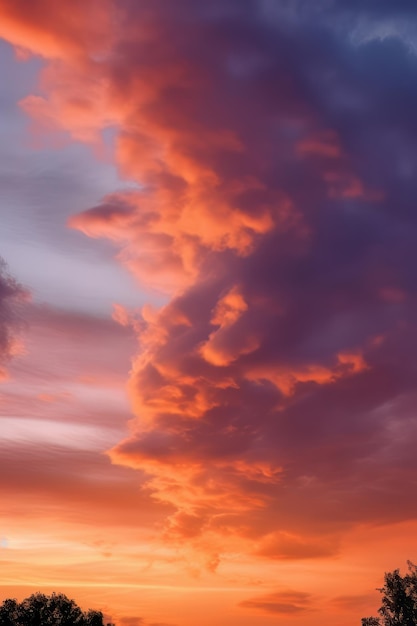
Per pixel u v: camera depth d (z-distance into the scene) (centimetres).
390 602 8838
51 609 9769
